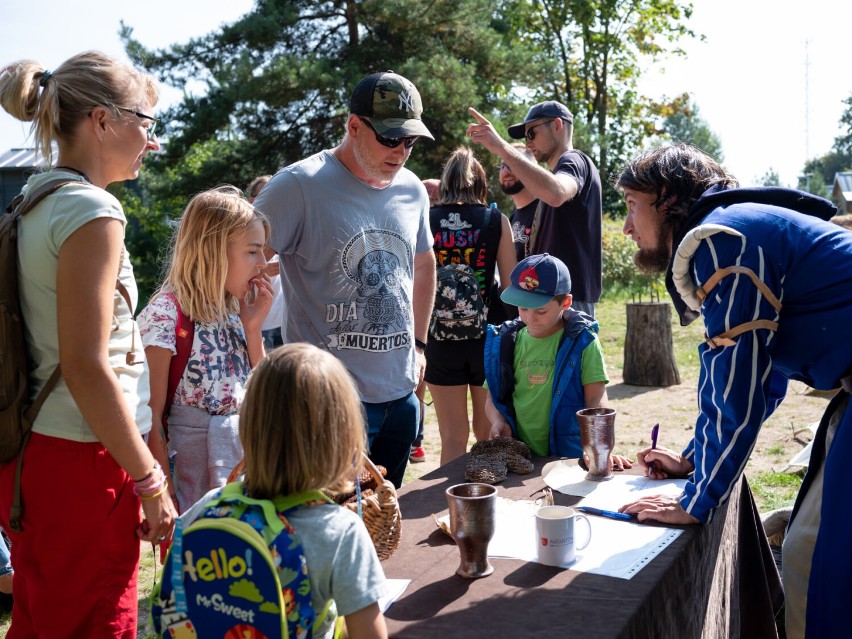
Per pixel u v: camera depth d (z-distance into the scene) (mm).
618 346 10164
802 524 2207
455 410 4234
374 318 2881
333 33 16297
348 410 1438
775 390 2363
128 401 1979
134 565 1965
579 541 1957
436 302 4078
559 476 2471
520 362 2928
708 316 1997
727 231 1953
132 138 1995
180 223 2475
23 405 1846
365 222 2869
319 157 2865
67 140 1935
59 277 1779
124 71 1983
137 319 2436
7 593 3340
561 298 2842
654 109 26047
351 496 1854
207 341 2469
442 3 15570
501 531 2051
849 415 1990
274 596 1313
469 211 4230
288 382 1396
